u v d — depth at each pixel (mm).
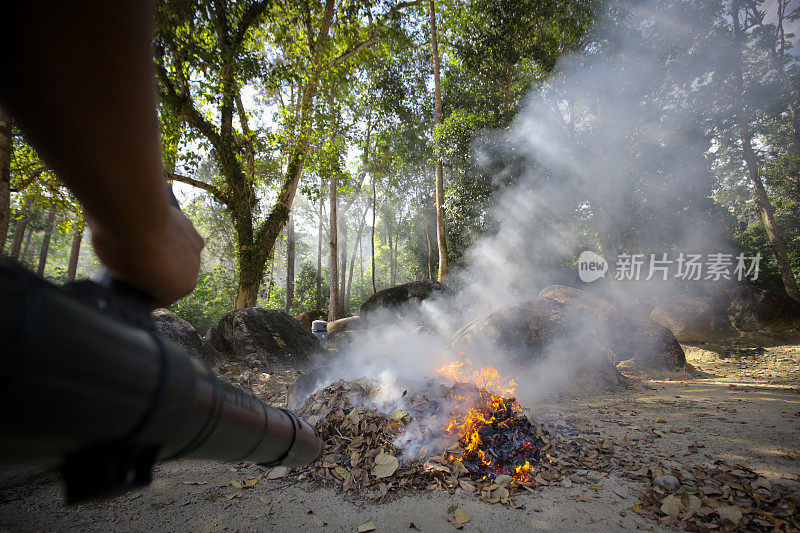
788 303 17078
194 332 8320
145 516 2926
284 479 3549
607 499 3141
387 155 30062
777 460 3707
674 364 10414
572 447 4137
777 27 23078
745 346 14781
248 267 16750
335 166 17469
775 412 5461
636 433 4660
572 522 2828
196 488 3408
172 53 12195
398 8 18703
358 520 2904
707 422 5031
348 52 17797
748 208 35219
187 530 2754
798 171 29578
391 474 3439
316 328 14797
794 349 13430
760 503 2961
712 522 2783
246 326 9656
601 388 7641
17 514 2869
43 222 25500
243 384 7332
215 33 13828
